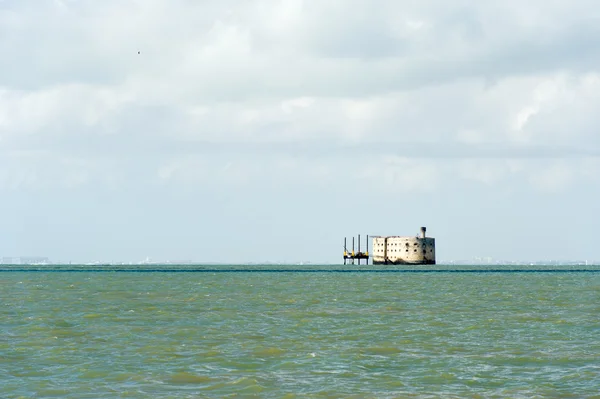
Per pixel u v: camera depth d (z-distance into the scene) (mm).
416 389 36625
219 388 36750
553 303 90750
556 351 48031
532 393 35656
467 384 37781
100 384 37594
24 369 41438
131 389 36469
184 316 69688
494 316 71438
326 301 92688
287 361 44219
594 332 58000
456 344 51250
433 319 68188
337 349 48719
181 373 40406
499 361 44344
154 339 52969
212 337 54281
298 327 60938
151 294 108250
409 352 47656
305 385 37438
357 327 61188
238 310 77062
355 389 36531
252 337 54406
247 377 39219
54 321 64188
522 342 52281
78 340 52281
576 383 37875
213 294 108812
